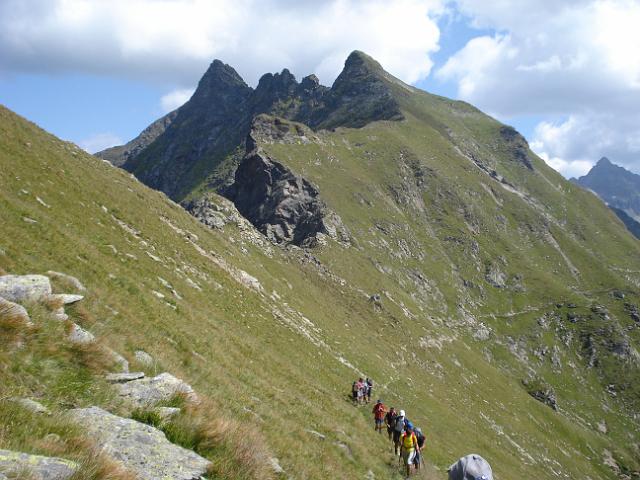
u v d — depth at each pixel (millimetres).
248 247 75500
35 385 9445
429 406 59031
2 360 9477
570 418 175875
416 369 83500
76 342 11555
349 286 111062
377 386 50688
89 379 10625
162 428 9711
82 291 16844
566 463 101500
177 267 36281
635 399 193750
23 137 38969
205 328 26047
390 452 26984
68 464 6629
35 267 16891
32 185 30266
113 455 7773
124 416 9758
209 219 104562
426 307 180875
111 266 24297
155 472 7816
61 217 28594
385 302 116125
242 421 14703
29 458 6414
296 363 35938
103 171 50969
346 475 16844
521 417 112188
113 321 16172
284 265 94688
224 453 10086
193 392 12094
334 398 31766
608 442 149750
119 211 38875
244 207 191500
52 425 7824
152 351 15922
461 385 98688
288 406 21969
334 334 59344
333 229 158375
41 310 11930
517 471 61344
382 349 76438
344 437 22531
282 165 191375
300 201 177750
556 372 199875
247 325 35812
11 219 20828
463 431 60344
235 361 23781
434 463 35031
